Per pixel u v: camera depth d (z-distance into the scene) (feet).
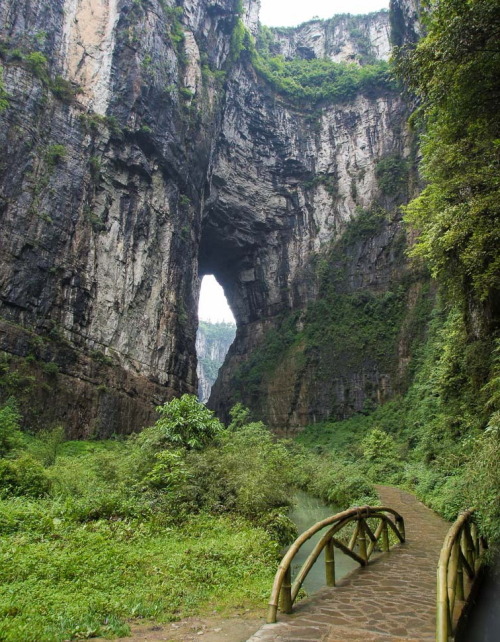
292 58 208.33
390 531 32.63
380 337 139.23
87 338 81.20
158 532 27.55
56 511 27.94
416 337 129.08
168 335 100.32
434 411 63.52
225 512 34.78
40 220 76.89
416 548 26.58
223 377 180.45
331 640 12.94
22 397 65.87
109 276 88.33
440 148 40.91
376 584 18.85
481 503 22.29
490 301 41.24
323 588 18.29
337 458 104.63
